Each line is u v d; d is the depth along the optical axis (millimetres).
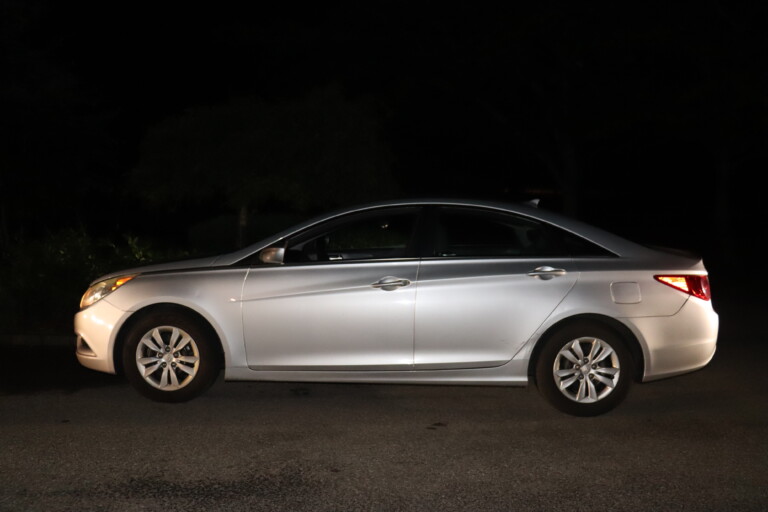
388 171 13047
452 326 6359
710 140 20531
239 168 11984
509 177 31609
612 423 6219
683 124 19891
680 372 6465
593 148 27500
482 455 5453
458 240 6680
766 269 18875
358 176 12156
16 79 17250
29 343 9320
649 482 4957
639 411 6555
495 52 21719
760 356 8734
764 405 6742
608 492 4793
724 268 19188
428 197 6742
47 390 7164
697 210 32656
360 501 4656
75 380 7543
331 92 12508
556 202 31250
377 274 6422
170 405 6660
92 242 11445
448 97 24984
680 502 4645
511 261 6426
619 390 6355
